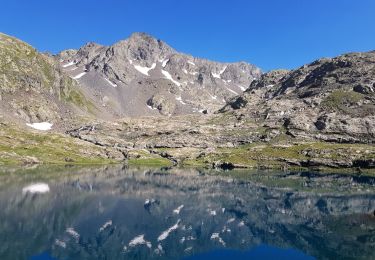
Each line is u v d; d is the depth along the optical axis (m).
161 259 69.56
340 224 94.19
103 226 90.31
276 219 101.56
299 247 76.62
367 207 116.00
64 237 79.50
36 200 115.81
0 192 126.06
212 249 76.06
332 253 71.88
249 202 127.38
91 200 122.12
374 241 79.12
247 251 75.00
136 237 82.81
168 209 114.12
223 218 103.44
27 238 77.19
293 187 163.88
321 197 136.12
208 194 144.00
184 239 82.62
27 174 185.00
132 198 130.38
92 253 70.75
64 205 111.31
